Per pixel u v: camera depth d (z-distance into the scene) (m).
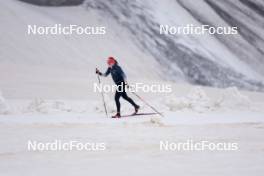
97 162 27.34
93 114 57.41
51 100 68.06
